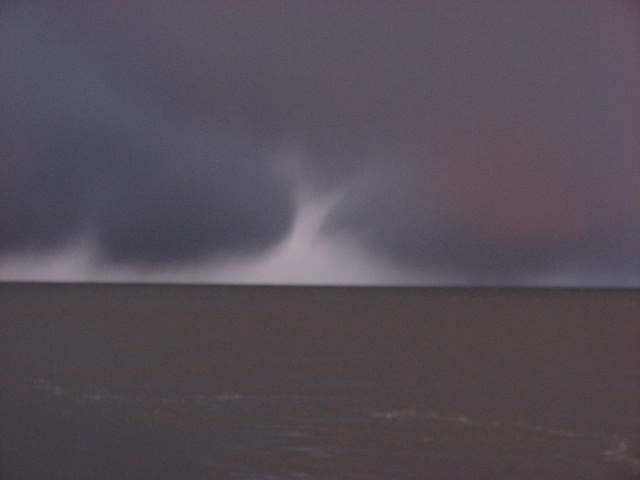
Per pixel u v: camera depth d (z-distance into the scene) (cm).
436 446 2369
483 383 3947
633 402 3281
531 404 3262
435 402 3309
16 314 9106
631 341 6438
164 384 3791
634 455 2238
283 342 6297
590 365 4766
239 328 7800
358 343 6281
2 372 4112
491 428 2666
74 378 3922
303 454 2239
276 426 2678
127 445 2322
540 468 2097
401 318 9731
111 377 4000
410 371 4462
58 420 2720
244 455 2203
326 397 3434
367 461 2133
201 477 1942
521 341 6506
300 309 11562
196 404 3162
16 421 2692
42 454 2175
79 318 8631
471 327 8194
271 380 4019
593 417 2892
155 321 8525
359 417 2880
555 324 8600
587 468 2106
